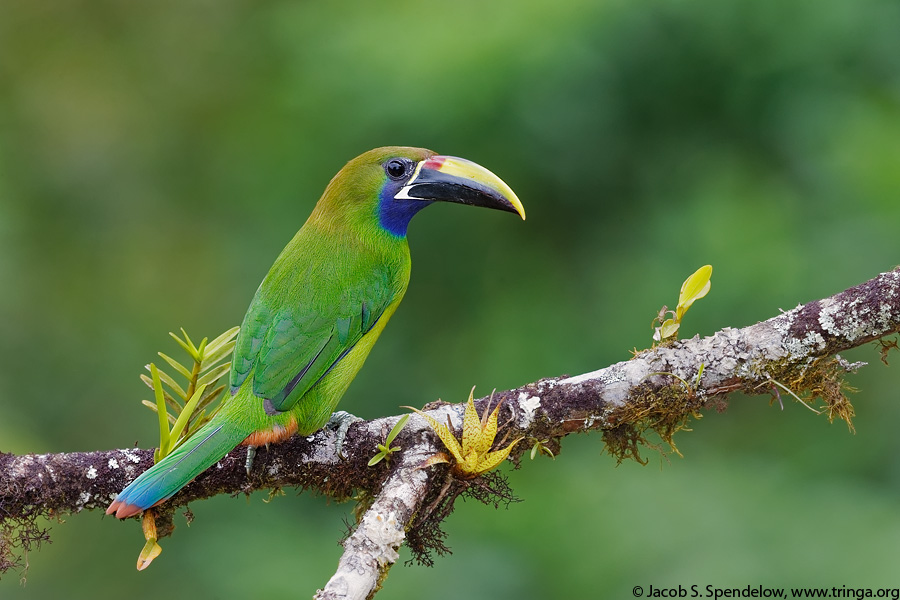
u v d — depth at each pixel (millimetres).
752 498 11477
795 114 12812
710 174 12953
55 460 6266
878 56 12828
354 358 7270
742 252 12219
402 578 11234
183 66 17062
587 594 11109
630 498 11617
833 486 11570
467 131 12578
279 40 14750
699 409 6473
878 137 12414
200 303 15078
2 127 16234
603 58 12508
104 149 16469
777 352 6254
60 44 17062
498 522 11695
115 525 12172
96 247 15891
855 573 10430
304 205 13883
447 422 6223
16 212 15211
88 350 14672
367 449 6414
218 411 6660
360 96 12953
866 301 6133
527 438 6359
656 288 12469
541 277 13336
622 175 13156
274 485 6516
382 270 7531
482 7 12812
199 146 16578
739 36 12781
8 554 6277
